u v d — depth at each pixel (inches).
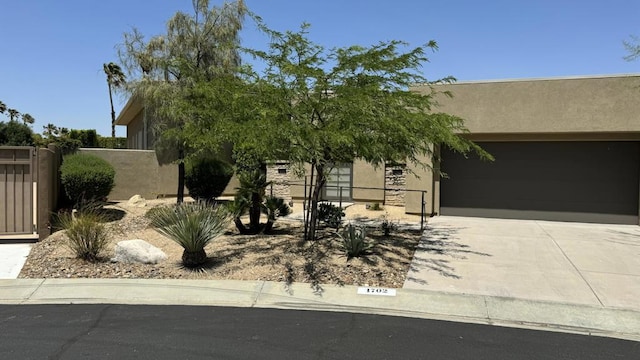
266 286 299.3
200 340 210.8
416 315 255.0
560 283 306.3
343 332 224.1
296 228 477.1
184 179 636.1
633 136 531.5
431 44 343.0
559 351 204.2
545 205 569.9
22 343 205.5
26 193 411.2
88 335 216.4
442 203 605.0
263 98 330.0
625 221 543.2
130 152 761.6
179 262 344.2
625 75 514.6
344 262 344.8
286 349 201.0
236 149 331.3
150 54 606.5
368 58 345.7
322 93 349.7
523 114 548.7
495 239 442.6
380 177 697.0
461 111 569.3
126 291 290.7
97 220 370.0
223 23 611.2
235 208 433.7
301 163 350.0
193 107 380.2
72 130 1437.0
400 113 327.6
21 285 297.1
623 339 221.9
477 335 223.3
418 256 372.2
